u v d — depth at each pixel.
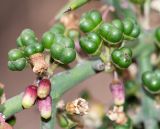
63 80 0.19
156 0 0.25
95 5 0.35
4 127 0.17
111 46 0.20
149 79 0.21
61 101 0.20
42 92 0.17
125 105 0.23
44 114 0.18
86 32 0.20
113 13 0.24
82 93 0.25
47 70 0.18
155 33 0.23
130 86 0.23
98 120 0.24
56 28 0.23
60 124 0.20
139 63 0.23
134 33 0.20
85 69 0.20
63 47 0.18
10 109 0.18
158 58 0.24
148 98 0.23
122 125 0.21
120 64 0.19
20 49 0.18
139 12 0.23
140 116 0.23
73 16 0.23
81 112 0.19
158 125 0.24
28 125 0.45
